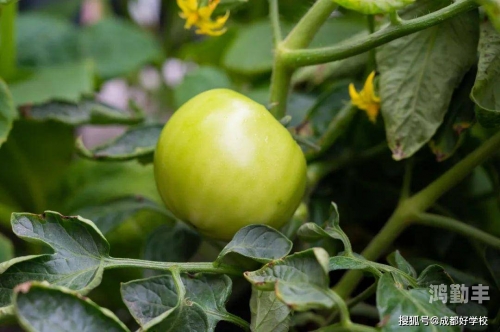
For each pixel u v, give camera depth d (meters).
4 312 0.40
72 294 0.39
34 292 0.39
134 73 0.81
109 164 0.60
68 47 0.72
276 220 0.46
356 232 0.56
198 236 0.51
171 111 0.79
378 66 0.48
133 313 0.42
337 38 0.57
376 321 0.50
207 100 0.46
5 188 0.60
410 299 0.40
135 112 0.56
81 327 0.39
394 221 0.49
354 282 0.48
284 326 0.43
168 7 0.87
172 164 0.45
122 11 0.97
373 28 0.48
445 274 0.42
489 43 0.45
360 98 0.48
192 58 0.79
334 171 0.55
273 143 0.45
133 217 0.57
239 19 0.76
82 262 0.42
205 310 0.43
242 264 0.45
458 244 0.53
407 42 0.48
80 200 0.59
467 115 0.47
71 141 0.59
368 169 0.56
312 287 0.40
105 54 0.73
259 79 0.67
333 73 0.55
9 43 0.60
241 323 0.43
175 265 0.43
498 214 0.56
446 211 0.53
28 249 0.59
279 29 0.48
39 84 0.58
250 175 0.44
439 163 0.53
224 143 0.44
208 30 0.48
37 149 0.59
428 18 0.44
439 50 0.47
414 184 0.55
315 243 0.49
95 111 0.55
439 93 0.47
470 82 0.48
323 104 0.53
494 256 0.48
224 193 0.44
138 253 0.57
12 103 0.51
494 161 0.52
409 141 0.47
